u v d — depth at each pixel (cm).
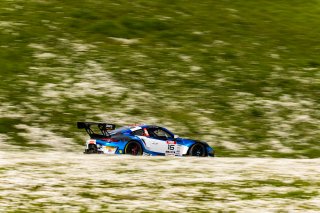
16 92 13550
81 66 15888
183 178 5634
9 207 4281
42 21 19962
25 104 12838
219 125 12688
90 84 14538
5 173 5644
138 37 19500
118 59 16838
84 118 12406
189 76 16000
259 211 4325
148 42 19050
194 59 17625
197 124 12625
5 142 10581
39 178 5434
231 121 13012
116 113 12838
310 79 16688
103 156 7419
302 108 14225
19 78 14562
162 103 13762
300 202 4653
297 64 18162
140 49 18162
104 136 9038
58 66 15750
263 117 13438
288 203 4609
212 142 11675
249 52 19050
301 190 5138
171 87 14975
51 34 18700
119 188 5072
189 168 6309
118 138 9012
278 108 14100
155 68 16362
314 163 6981
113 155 7712
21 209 4228
